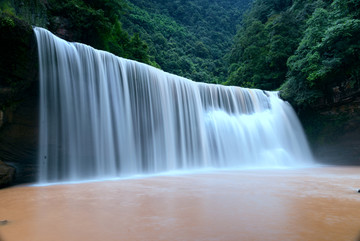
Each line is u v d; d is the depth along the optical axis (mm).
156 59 70938
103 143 12375
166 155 15203
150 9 105500
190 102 17688
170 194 6551
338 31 19484
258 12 52531
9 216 4469
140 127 14102
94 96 12422
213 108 19375
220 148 18578
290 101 24516
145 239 3285
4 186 8562
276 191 6941
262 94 23375
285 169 16750
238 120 20469
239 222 3994
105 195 6496
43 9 17547
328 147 22766
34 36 10531
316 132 23562
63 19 19156
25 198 6195
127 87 13852
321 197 6000
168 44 86125
